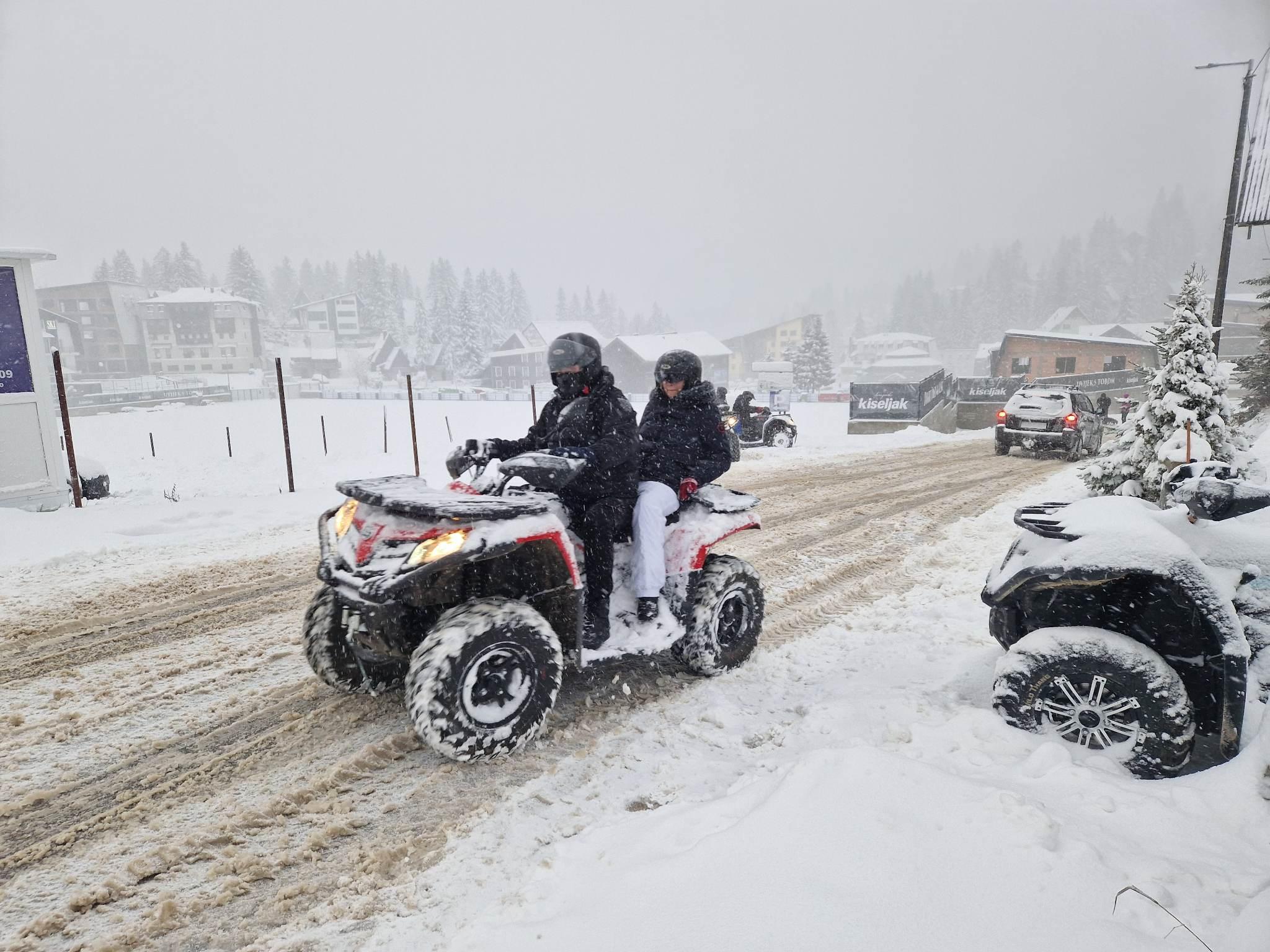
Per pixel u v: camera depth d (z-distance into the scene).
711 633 4.25
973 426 25.97
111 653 4.65
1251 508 3.00
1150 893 2.09
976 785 2.65
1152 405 8.62
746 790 2.84
